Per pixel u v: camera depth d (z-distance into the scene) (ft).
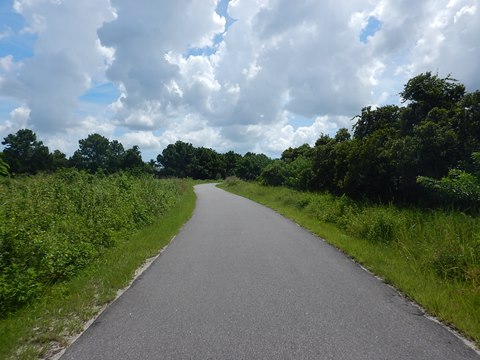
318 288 20.89
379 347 13.67
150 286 22.17
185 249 33.19
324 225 45.34
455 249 23.88
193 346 14.07
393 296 19.48
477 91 40.11
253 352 13.46
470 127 39.45
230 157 362.94
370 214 39.27
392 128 53.21
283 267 25.76
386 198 51.29
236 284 21.90
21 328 15.97
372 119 65.41
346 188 55.52
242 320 16.40
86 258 27.45
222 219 54.85
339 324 15.80
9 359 13.51
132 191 55.16
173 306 18.56
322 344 13.96
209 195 119.44
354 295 19.65
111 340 14.83
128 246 33.17
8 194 31.60
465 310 16.76
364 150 51.37
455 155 39.68
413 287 20.21
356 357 12.94
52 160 184.75
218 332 15.23
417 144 40.81
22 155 183.93
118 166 219.61
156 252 32.22
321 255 29.60
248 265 26.48
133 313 17.78
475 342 14.06
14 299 18.98
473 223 28.19
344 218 44.24
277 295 19.74
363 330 15.16
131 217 43.45
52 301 19.56
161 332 15.44
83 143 228.22
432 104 46.11
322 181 76.18
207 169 343.46
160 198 63.10
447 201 38.70
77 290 21.35
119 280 22.89
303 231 42.39
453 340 14.24
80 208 38.24
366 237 35.37
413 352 13.29
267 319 16.46
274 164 128.06
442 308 16.99
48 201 35.86
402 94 48.26
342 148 65.92
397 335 14.67
